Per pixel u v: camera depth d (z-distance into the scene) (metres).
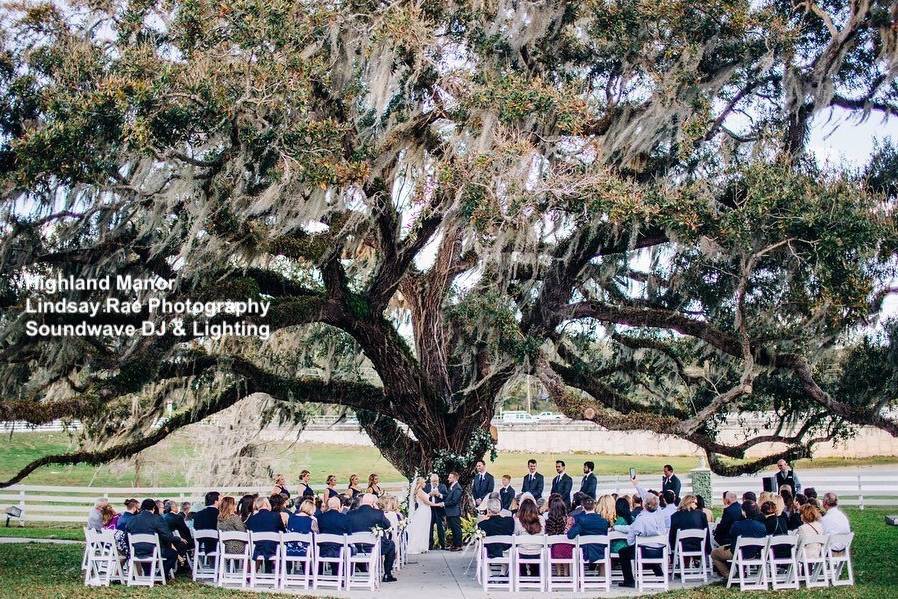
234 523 13.14
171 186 14.70
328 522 12.81
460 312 18.09
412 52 16.25
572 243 17.50
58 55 14.29
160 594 11.78
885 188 18.19
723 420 21.39
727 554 12.89
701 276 18.80
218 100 13.42
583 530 12.45
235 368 18.73
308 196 15.41
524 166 15.47
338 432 47.34
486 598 11.75
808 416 21.05
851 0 17.03
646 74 17.94
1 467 38.53
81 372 16.84
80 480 35.72
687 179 17.72
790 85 17.72
